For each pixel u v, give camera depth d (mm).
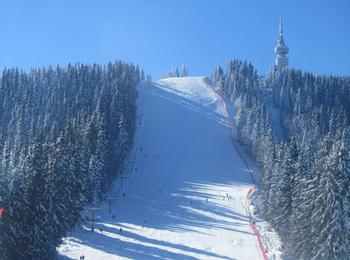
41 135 88188
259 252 67375
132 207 93562
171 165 131375
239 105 181875
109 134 108438
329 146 54062
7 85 153875
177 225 81688
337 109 174125
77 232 71438
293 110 185250
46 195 54844
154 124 168000
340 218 47000
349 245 46594
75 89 159625
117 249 65562
